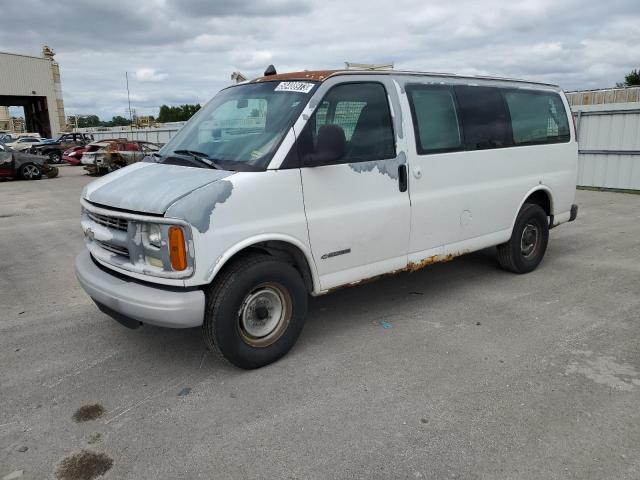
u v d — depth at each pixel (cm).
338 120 405
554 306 507
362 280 435
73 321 490
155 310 338
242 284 359
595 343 423
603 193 1284
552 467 276
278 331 393
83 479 275
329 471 276
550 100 612
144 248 349
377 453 289
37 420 328
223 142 405
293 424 318
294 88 407
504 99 548
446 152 481
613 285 568
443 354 407
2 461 290
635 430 306
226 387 363
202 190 340
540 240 615
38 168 1955
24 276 647
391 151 436
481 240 536
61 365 401
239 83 479
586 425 312
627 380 364
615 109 1276
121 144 2127
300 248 385
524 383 361
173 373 385
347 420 321
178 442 303
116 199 366
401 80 454
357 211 414
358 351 415
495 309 501
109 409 339
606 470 273
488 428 310
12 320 497
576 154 647
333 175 398
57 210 1175
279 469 278
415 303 520
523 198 574
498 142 536
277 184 366
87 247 416
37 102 4731
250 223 355
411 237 461
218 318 356
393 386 360
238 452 293
